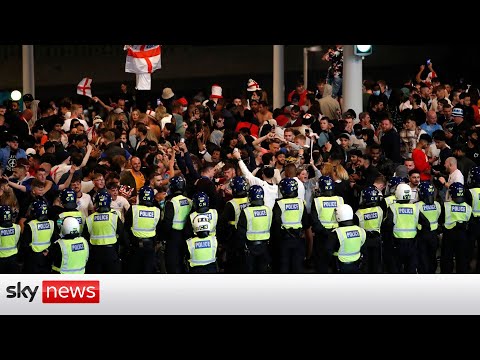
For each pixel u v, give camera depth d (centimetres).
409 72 11394
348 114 7100
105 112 9644
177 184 5391
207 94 11606
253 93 8525
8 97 11462
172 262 5384
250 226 5241
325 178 5409
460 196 5519
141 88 7850
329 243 5094
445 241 5569
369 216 5272
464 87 8631
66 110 7862
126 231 5312
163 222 5344
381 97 7706
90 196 5856
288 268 5344
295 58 11644
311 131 6862
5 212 5219
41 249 5194
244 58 11550
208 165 5722
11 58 11400
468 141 6800
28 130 7319
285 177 5516
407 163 6253
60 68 11412
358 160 6184
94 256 5216
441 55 11325
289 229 5306
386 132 6669
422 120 7531
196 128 6894
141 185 5981
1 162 6631
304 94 8625
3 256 5212
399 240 5325
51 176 6122
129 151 6850
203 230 5156
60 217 5238
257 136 7381
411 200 5728
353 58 7625
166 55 11550
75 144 6581
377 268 5306
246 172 5644
